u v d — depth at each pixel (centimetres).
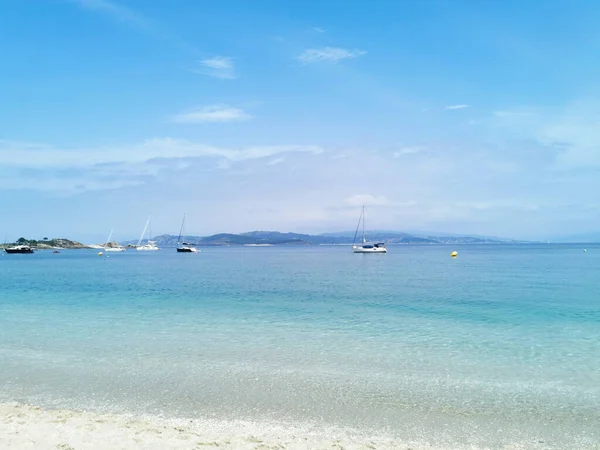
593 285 4119
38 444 882
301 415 1084
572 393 1230
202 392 1234
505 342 1805
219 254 17650
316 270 6806
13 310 2688
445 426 1029
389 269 6912
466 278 5028
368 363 1506
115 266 8662
